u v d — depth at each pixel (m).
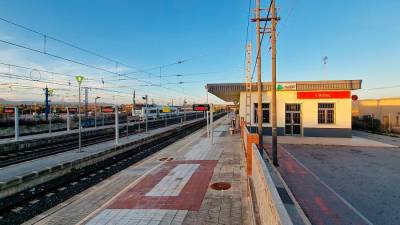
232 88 22.72
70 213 6.55
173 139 23.39
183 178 9.16
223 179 8.91
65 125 34.09
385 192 8.08
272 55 11.35
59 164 11.43
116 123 18.36
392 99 28.17
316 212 6.60
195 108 21.19
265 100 21.84
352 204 7.12
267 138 20.42
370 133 26.97
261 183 4.18
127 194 7.63
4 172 10.62
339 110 20.75
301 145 17.44
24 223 6.27
